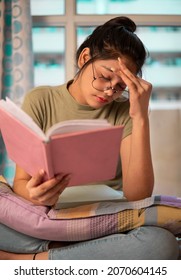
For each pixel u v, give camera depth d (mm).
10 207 1075
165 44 2268
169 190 2160
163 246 979
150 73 2266
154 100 2275
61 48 2268
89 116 1325
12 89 2078
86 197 1142
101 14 2207
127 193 1184
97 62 1135
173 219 1030
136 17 2199
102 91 1135
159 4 2262
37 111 1297
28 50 2029
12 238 1099
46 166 862
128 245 990
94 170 955
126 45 1146
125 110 1328
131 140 1178
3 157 2061
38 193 938
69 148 853
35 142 835
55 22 2205
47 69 2271
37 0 2240
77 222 1036
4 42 2082
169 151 2156
